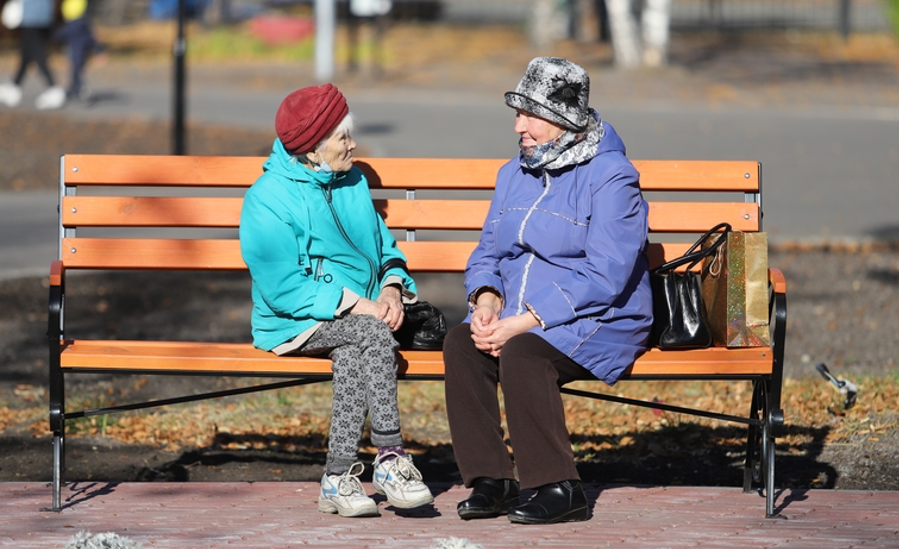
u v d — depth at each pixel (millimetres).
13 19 61562
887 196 42781
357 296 13656
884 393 19875
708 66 84562
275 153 14211
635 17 83188
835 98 71125
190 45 94938
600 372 13336
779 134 56625
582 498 12797
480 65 84812
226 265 15500
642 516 13125
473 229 15852
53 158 48188
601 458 17750
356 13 81500
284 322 13812
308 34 99625
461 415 13148
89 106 62406
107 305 28016
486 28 115250
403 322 14023
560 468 12734
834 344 24859
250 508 13539
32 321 26281
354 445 13266
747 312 13539
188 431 18625
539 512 12625
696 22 120062
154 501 13867
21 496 14086
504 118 60688
